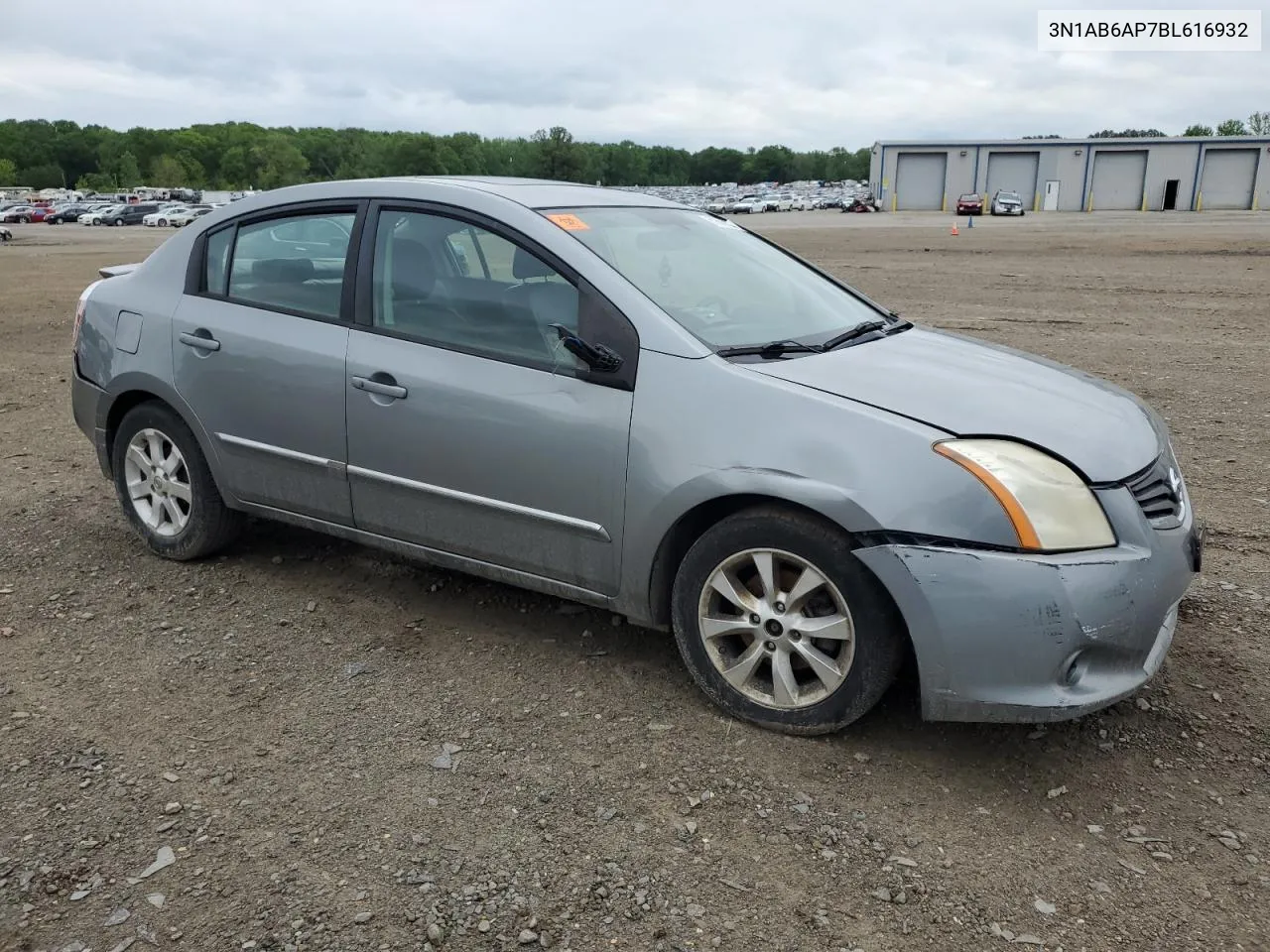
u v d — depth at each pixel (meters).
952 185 72.12
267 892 2.65
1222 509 5.69
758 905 2.62
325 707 3.58
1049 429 3.22
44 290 19.30
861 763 3.25
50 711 3.55
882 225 47.03
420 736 3.40
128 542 5.17
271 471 4.39
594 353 3.48
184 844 2.84
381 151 151.75
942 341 4.15
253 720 3.50
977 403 3.31
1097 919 2.58
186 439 4.68
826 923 2.56
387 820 2.95
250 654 3.98
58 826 2.91
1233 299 15.16
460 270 3.89
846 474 3.10
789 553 3.24
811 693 3.34
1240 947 2.49
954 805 3.05
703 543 3.40
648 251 3.96
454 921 2.56
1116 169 68.38
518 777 3.16
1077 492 3.06
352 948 2.47
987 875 2.74
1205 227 38.56
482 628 4.21
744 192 113.94
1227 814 3.01
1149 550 3.09
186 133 172.75
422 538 4.05
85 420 5.05
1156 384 9.06
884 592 3.14
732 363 3.41
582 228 3.85
